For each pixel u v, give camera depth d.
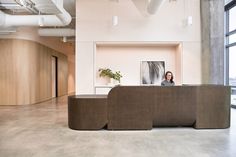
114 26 7.19
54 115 6.48
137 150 3.42
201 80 7.21
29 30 8.95
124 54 7.58
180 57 7.21
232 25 7.33
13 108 7.95
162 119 4.71
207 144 3.70
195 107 4.72
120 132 4.51
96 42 7.18
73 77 16.98
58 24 6.75
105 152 3.34
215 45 6.86
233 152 3.31
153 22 7.20
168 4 7.21
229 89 4.87
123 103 4.66
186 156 3.16
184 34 7.21
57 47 12.22
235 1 6.96
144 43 7.20
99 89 7.20
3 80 8.78
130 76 7.57
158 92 4.67
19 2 5.91
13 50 8.72
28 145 3.67
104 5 7.20
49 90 11.23
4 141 3.90
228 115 4.86
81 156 3.18
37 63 9.59
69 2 7.56
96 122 4.65
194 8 7.25
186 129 4.73
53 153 3.30
